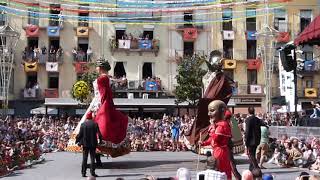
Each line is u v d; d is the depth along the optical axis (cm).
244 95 4916
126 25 4938
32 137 2316
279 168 1554
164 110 4578
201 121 1533
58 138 2488
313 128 1766
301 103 4844
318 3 4988
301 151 1620
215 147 986
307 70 4884
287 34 4838
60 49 4834
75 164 1712
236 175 1031
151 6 3256
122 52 4919
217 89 1538
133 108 4553
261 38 4669
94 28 4900
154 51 4925
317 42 1659
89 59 4853
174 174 1362
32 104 4741
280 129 2056
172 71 4938
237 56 5031
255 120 1327
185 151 2481
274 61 4600
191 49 4984
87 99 3584
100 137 1375
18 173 1452
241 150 1511
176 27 4941
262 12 4697
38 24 4844
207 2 3384
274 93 4722
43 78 4838
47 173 1446
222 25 4975
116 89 4700
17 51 4784
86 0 3147
